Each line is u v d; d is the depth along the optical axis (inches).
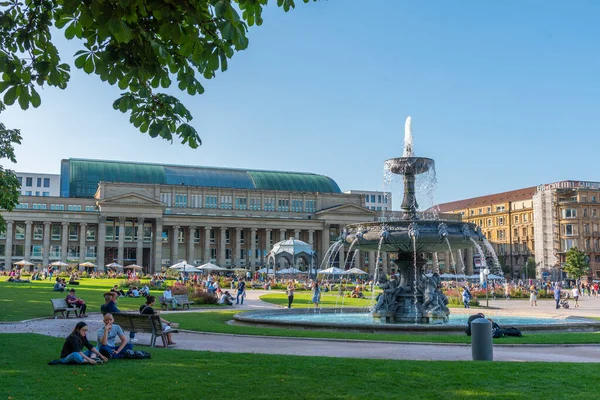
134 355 577.3
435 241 982.4
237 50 328.2
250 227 5639.8
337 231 6102.4
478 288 2603.3
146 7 349.4
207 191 5674.2
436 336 850.8
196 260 5684.1
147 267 5526.6
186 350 666.2
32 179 6205.7
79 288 2331.4
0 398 390.9
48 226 5113.2
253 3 340.2
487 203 6284.5
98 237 5152.6
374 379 470.9
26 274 3772.1
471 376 483.8
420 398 406.6
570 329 952.9
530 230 5585.6
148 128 425.7
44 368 513.3
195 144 423.8
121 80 367.9
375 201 7081.7
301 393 418.9
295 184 6245.1
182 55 371.2
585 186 5265.8
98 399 393.7
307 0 367.9
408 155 1137.4
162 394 411.2
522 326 931.3
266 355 611.5
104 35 319.0
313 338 826.8
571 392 427.8
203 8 362.9
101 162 5866.1
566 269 4574.3
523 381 465.4
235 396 407.8
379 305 1076.5
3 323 1032.8
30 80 356.2
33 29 368.2
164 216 5344.5
